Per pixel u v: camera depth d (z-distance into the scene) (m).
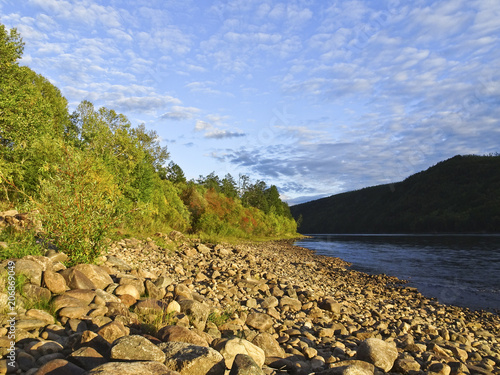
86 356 3.52
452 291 16.03
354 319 9.23
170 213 29.98
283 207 113.75
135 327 5.05
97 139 22.48
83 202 7.66
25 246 7.11
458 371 5.71
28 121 21.33
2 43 23.19
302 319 8.40
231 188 98.31
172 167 69.25
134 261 11.39
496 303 13.87
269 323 6.98
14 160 19.53
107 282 6.68
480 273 21.41
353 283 17.50
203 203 42.47
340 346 6.52
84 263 6.84
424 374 5.25
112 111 29.61
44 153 19.08
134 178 22.16
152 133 52.78
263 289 10.66
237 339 4.81
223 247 21.30
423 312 11.58
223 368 3.78
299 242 61.81
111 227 8.22
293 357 5.59
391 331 8.12
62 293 5.60
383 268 24.12
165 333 4.46
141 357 3.50
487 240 56.25
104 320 4.90
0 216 10.27
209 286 9.91
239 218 50.88
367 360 5.59
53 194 7.54
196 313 6.00
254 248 31.28
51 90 42.69
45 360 3.56
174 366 3.54
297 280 14.26
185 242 19.89
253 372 3.59
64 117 42.62
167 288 7.64
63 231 7.32
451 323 10.52
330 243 58.59
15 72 24.12
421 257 31.42
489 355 7.34
